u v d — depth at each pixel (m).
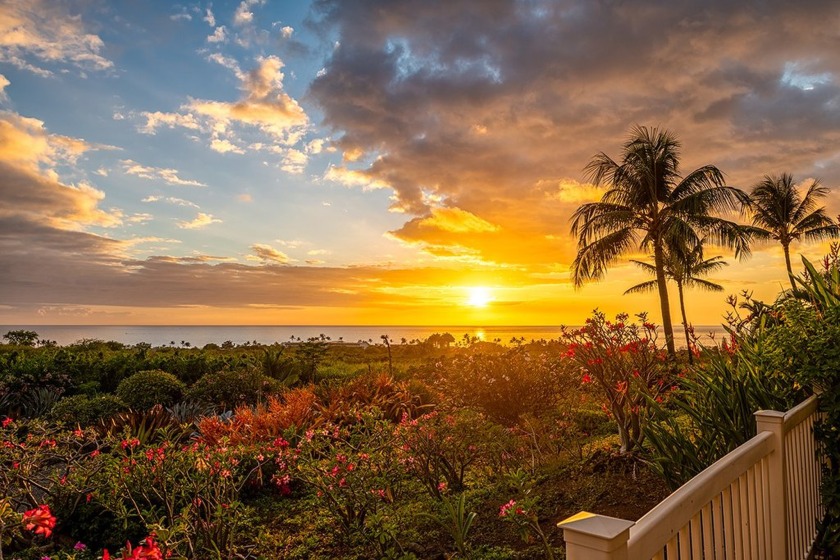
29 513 3.60
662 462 4.12
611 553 1.38
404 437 5.50
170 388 12.20
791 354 3.68
